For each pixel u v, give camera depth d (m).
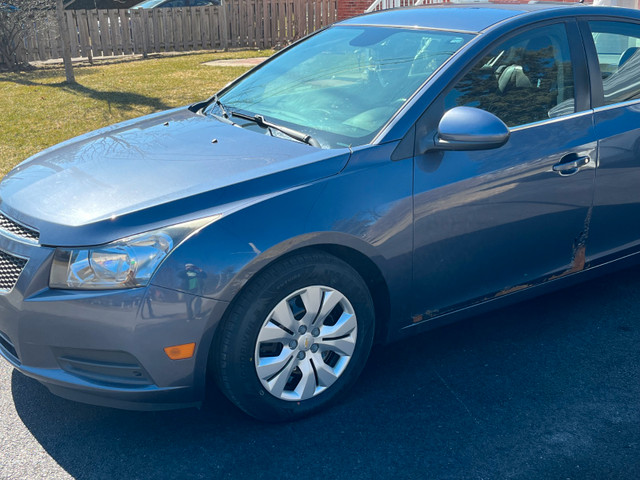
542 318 4.03
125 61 14.05
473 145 3.04
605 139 3.66
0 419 3.16
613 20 3.91
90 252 2.71
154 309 2.67
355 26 4.22
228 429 3.08
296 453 2.92
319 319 3.01
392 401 3.26
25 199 3.07
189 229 2.73
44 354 2.83
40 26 13.49
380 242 3.05
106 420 3.16
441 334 3.87
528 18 3.62
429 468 2.82
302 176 2.95
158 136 3.59
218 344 2.83
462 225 3.27
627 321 3.98
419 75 3.41
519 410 3.19
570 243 3.72
